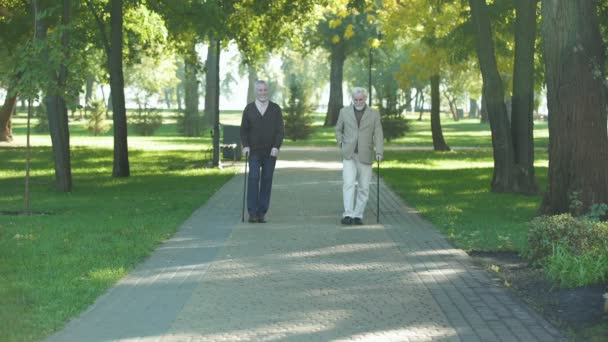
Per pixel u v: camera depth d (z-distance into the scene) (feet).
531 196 54.19
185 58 95.61
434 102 115.44
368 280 25.04
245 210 43.80
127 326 19.33
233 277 25.43
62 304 21.15
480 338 18.44
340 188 56.49
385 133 134.51
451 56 78.89
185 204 45.91
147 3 74.74
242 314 20.66
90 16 81.00
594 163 37.29
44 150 102.12
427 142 143.84
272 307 21.45
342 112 38.68
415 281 24.89
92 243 31.19
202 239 33.22
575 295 22.26
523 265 27.37
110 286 23.89
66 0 52.47
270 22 84.99
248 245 31.71
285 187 57.06
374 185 60.59
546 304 21.81
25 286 23.13
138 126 164.04
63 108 54.75
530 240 26.91
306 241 32.83
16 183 61.41
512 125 56.34
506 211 44.34
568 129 37.52
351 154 38.42
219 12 72.90
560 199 38.24
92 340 18.08
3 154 94.68
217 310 21.07
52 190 55.67
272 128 39.01
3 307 20.54
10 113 122.62
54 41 42.39
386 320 20.11
